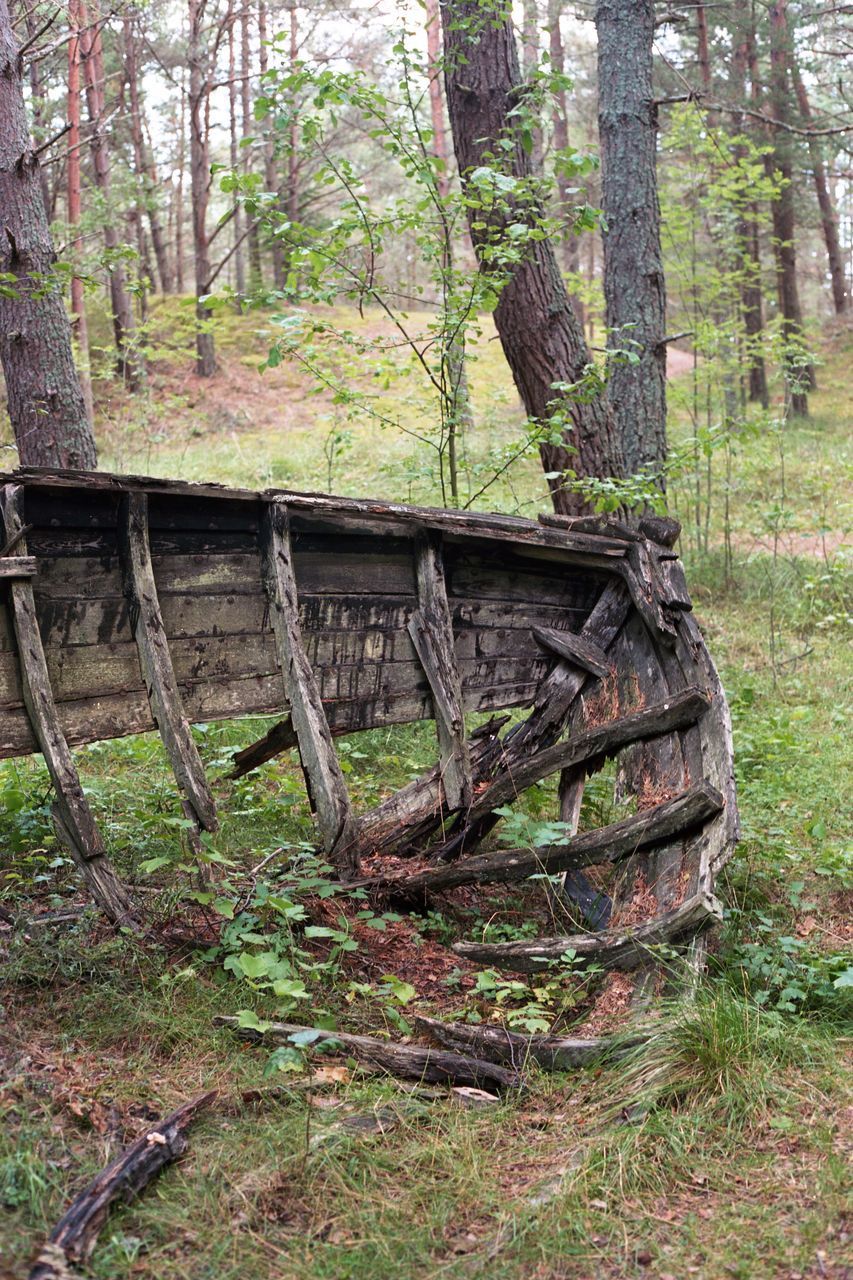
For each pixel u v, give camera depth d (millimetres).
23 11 9125
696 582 11617
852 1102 3520
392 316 7188
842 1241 2873
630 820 4605
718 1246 2871
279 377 22922
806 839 5996
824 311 41688
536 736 5699
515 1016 4102
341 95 6723
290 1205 2965
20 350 7188
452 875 4828
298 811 6082
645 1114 3369
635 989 4023
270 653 4867
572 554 5602
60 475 4066
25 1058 3387
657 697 5488
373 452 16359
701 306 13656
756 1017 3857
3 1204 2768
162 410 18031
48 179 22062
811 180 27516
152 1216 2834
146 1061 3535
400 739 7418
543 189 7543
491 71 7852
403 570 5348
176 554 4633
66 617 4293
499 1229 2920
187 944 4238
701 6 10641
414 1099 3486
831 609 10734
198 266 21609
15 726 4117
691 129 11961
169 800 5906
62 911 4402
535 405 8281
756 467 14562
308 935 4074
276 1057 3572
